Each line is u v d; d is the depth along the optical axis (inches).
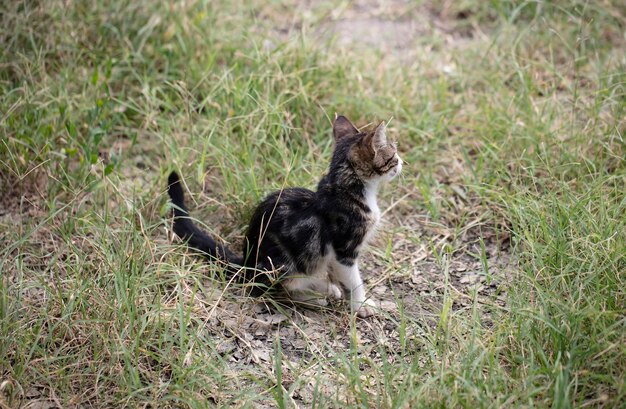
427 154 61.4
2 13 64.7
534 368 45.8
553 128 62.1
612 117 60.8
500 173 58.7
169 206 54.4
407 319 50.6
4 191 57.7
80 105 60.8
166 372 47.4
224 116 61.6
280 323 50.9
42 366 47.1
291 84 63.4
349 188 49.8
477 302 50.9
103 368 46.7
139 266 51.2
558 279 48.8
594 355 45.5
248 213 55.7
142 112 61.1
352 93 64.9
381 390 45.6
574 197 54.1
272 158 59.6
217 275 52.9
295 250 50.4
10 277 52.0
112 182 57.2
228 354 48.9
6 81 61.7
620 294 48.1
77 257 50.9
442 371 44.9
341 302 52.5
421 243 56.0
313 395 45.1
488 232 56.6
